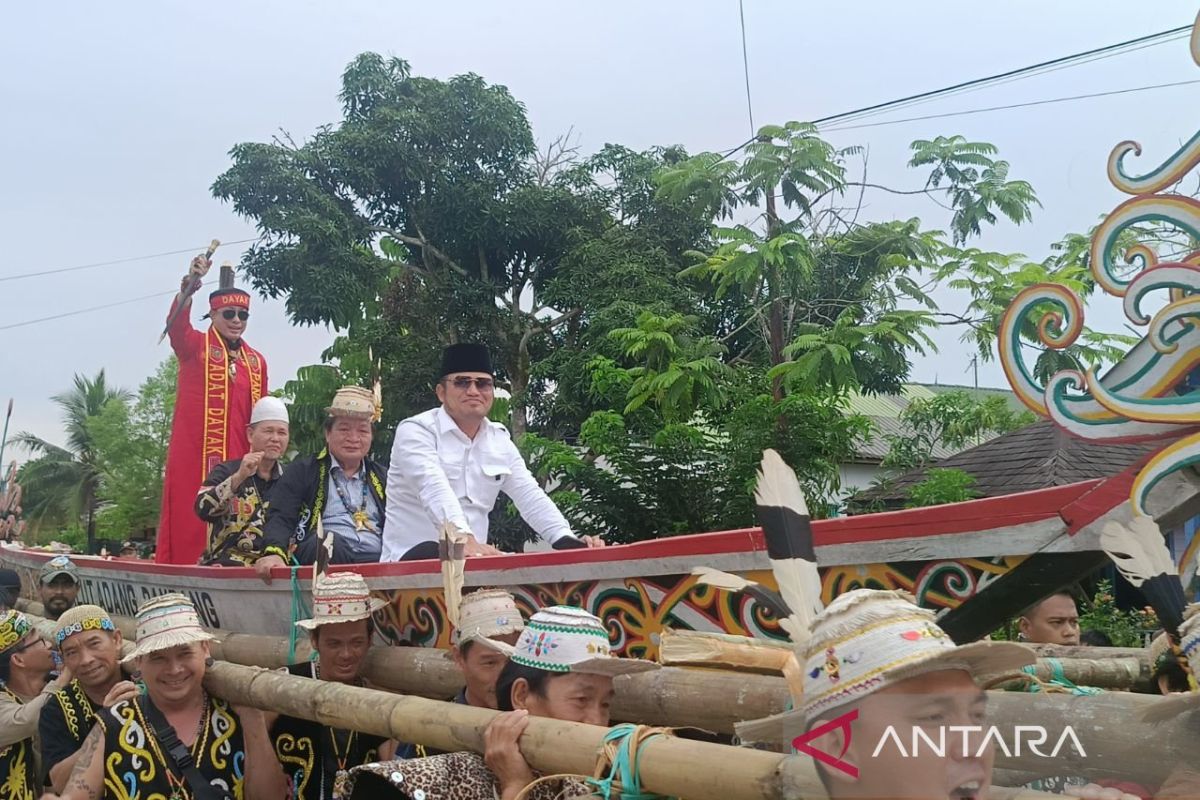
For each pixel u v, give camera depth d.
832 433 9.14
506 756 2.64
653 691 3.13
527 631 2.94
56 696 4.64
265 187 17.25
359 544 6.05
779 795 1.96
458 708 2.95
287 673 3.78
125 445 31.50
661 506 9.05
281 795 3.93
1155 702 1.85
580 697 2.83
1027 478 10.76
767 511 2.24
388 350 16.98
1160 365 2.47
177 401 7.79
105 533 32.97
